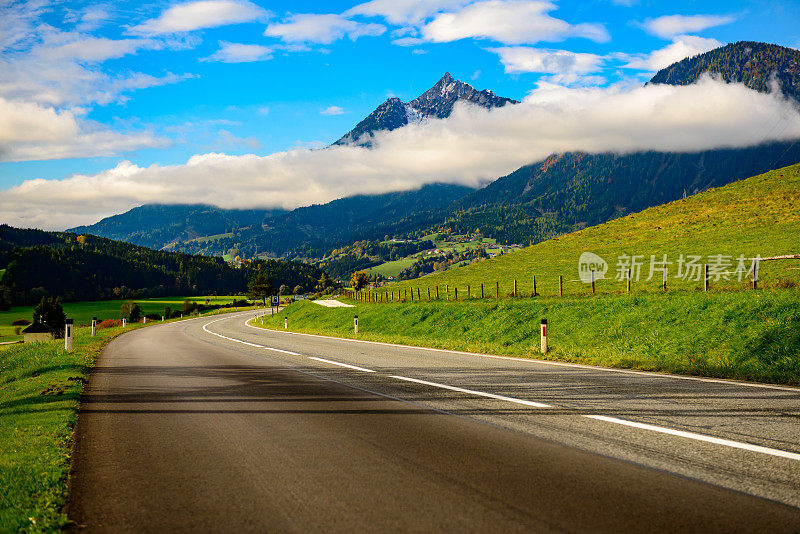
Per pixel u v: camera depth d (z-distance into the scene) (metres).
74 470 5.97
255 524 4.44
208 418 8.41
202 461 6.16
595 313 20.44
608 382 10.70
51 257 164.00
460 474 5.48
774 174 80.38
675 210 75.81
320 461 6.04
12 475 5.70
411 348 19.89
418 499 4.86
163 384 12.28
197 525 4.45
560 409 8.27
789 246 42.06
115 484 5.48
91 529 4.45
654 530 4.17
